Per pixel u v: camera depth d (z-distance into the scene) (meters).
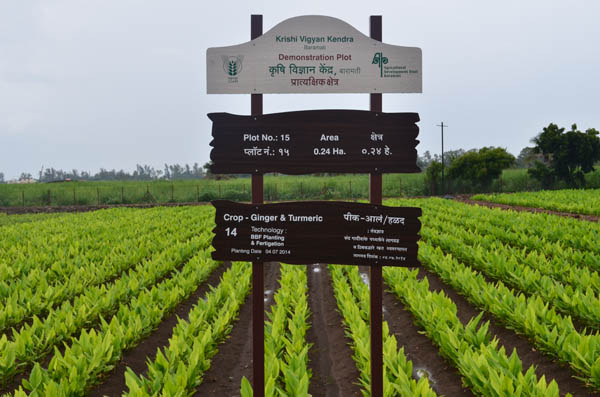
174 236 15.82
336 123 4.10
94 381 5.32
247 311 8.81
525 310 6.57
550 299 7.52
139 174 157.12
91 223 20.23
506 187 47.78
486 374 4.73
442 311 6.55
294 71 4.14
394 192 47.97
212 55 4.16
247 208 4.15
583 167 46.53
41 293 7.91
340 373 6.16
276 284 11.26
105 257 10.84
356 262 4.09
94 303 7.47
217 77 4.16
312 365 6.54
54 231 17.80
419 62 4.16
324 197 45.19
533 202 29.33
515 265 9.59
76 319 6.71
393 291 9.16
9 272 9.77
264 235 4.14
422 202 30.45
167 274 11.17
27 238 16.06
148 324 6.85
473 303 8.46
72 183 58.88
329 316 8.60
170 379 4.54
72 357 4.98
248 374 6.18
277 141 4.11
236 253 4.17
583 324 7.12
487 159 47.34
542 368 5.82
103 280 9.89
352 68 4.15
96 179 155.75
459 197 42.69
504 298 7.01
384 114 4.11
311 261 4.11
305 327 7.12
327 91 4.15
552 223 16.17
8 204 41.56
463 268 10.14
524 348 6.43
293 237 4.12
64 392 4.47
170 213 26.27
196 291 10.20
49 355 6.29
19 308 7.38
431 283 10.58
